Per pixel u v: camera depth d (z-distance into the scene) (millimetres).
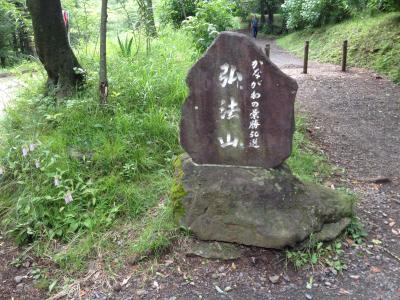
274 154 3609
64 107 5051
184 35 9273
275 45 20609
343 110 7539
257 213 3482
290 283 3230
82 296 3199
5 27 14758
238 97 3514
